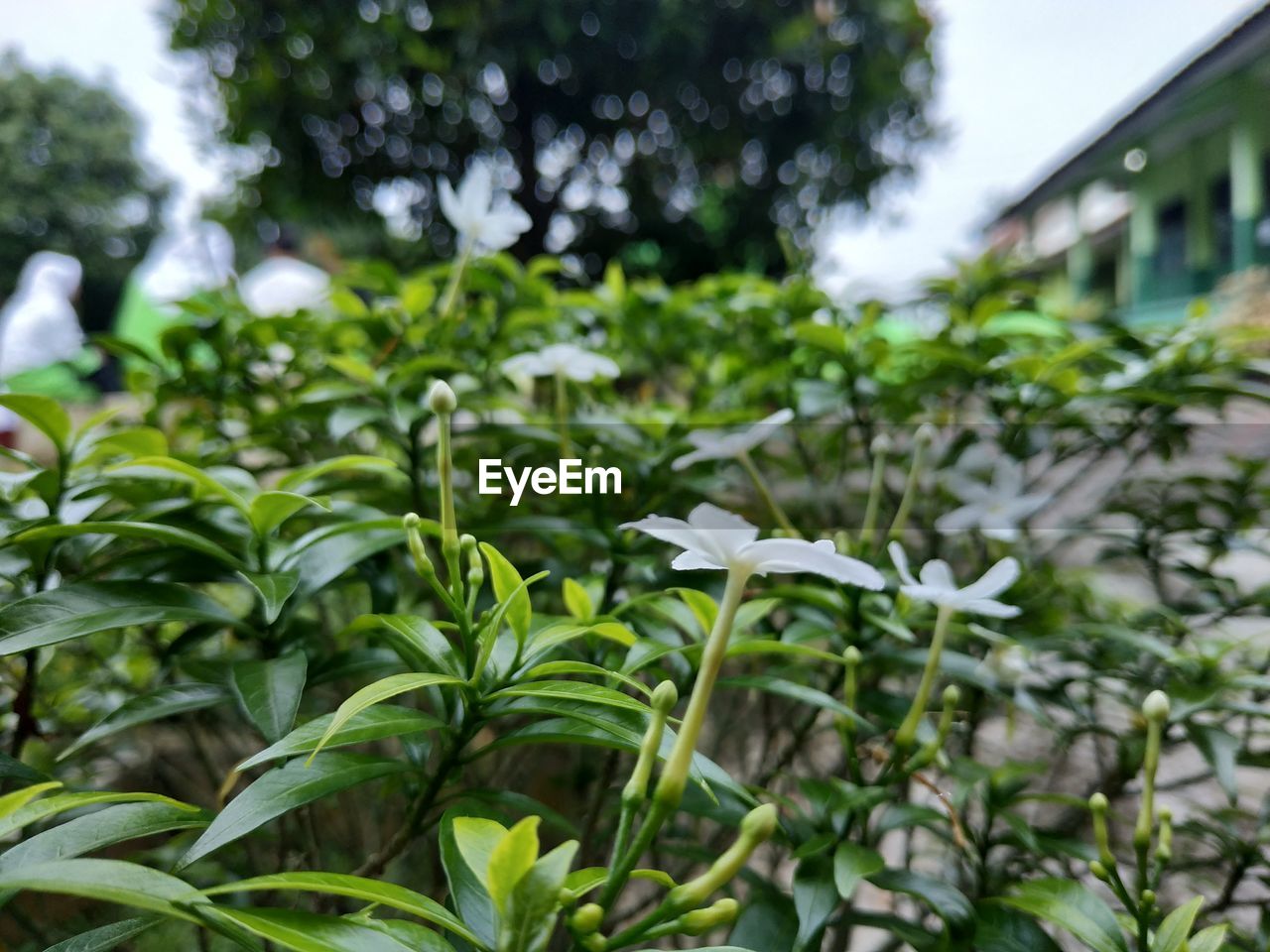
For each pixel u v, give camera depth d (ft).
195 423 1.10
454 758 0.55
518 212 1.06
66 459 0.70
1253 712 0.71
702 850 0.76
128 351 1.00
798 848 0.62
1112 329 1.06
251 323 1.00
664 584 0.82
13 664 0.85
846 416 1.24
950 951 0.59
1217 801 1.16
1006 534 0.85
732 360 1.35
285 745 0.47
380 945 0.41
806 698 0.62
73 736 1.00
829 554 0.45
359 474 0.93
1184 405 0.97
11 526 0.66
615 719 0.53
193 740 1.03
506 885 0.40
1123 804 1.13
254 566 0.65
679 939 1.16
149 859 0.96
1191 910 0.55
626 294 1.40
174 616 0.59
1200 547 1.10
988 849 0.75
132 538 0.76
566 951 0.82
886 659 0.76
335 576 0.67
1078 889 0.58
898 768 0.64
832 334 1.05
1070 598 1.08
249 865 0.94
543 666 0.53
